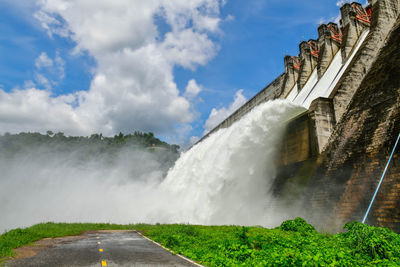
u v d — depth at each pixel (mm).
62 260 10078
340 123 23781
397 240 10164
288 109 28859
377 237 10180
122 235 18719
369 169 18812
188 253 11461
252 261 9609
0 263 9461
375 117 20578
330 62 40375
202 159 35875
